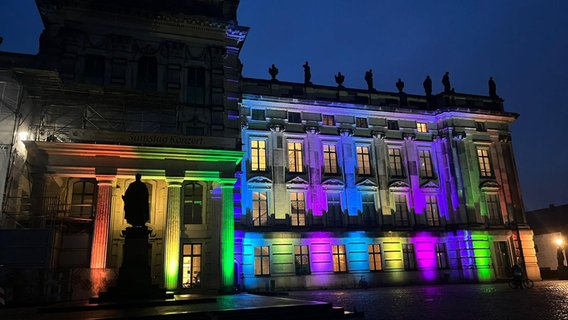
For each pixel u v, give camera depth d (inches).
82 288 925.8
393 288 1601.9
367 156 1934.1
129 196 844.6
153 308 713.0
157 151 1170.0
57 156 1100.5
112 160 1139.9
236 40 1547.7
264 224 1680.6
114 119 1284.4
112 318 571.2
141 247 840.3
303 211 1761.8
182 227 1315.2
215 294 1152.8
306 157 1806.1
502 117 2113.7
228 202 1228.5
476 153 2038.6
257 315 655.1
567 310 703.1
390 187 1905.8
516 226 1977.1
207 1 1529.3
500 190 2020.2
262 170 1726.1
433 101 2132.1
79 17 1347.2
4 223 1036.5
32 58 1288.1
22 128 1149.7
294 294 1310.3
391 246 1834.4
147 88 1376.7
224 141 1252.5
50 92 1193.4
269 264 1628.9
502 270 1910.7
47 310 696.4
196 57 1466.5
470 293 1187.3
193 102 1424.7
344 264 1750.7
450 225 1940.2
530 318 611.8
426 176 2007.9
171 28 1449.3
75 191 1246.3
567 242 2475.4
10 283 868.6
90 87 1192.2
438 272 1873.8
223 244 1202.0
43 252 978.7
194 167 1211.9
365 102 2004.2
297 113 1851.6
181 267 1286.9
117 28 1386.6
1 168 1045.8
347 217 1798.7
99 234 1077.8
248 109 1763.0
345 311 711.7
